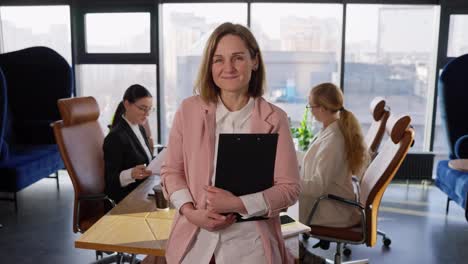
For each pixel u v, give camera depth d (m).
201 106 1.19
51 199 4.12
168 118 4.99
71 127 2.42
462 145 3.84
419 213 3.79
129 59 4.78
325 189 2.32
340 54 4.64
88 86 4.94
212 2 4.61
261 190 1.10
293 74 4.77
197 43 4.77
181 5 4.69
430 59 4.65
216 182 1.09
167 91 4.92
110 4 4.67
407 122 2.08
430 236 3.31
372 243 2.24
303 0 4.54
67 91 4.63
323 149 2.34
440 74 4.18
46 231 3.33
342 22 4.56
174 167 1.23
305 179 2.38
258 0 4.55
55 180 4.75
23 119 4.71
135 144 2.56
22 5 4.81
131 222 1.67
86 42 4.80
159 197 1.79
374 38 4.61
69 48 4.89
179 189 1.19
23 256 2.90
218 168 1.08
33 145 4.58
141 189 2.13
